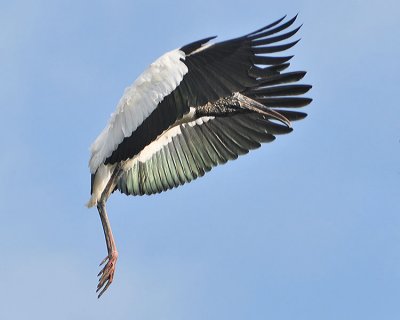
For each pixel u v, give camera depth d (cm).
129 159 1850
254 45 1742
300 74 1864
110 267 1833
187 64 1748
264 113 1878
